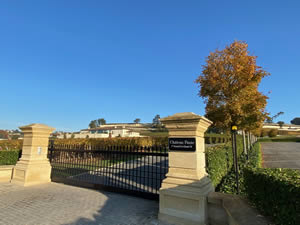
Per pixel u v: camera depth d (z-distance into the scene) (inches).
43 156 315.6
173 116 174.6
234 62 302.4
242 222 115.2
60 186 281.6
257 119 308.8
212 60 324.8
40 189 265.0
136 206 197.0
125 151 245.9
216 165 254.4
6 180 309.6
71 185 285.9
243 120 309.9
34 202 210.4
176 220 157.2
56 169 321.4
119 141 658.8
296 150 1007.0
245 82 295.7
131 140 671.1
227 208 138.3
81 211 183.9
